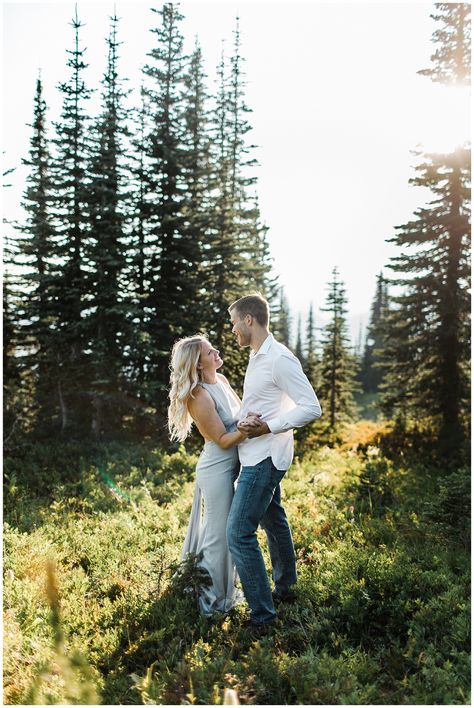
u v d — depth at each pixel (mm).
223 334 14867
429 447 12086
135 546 5164
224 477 4047
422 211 12812
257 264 17328
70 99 14094
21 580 4273
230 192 16109
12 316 13258
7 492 7215
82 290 13430
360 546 4895
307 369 28078
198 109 18266
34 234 13953
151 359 14078
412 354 13133
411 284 13023
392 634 3404
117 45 14539
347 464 9992
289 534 4078
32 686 2764
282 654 3111
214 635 3535
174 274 15234
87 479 8281
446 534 5250
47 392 13023
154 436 13453
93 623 3666
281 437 3834
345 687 2746
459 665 2951
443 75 12055
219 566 3988
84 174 13758
